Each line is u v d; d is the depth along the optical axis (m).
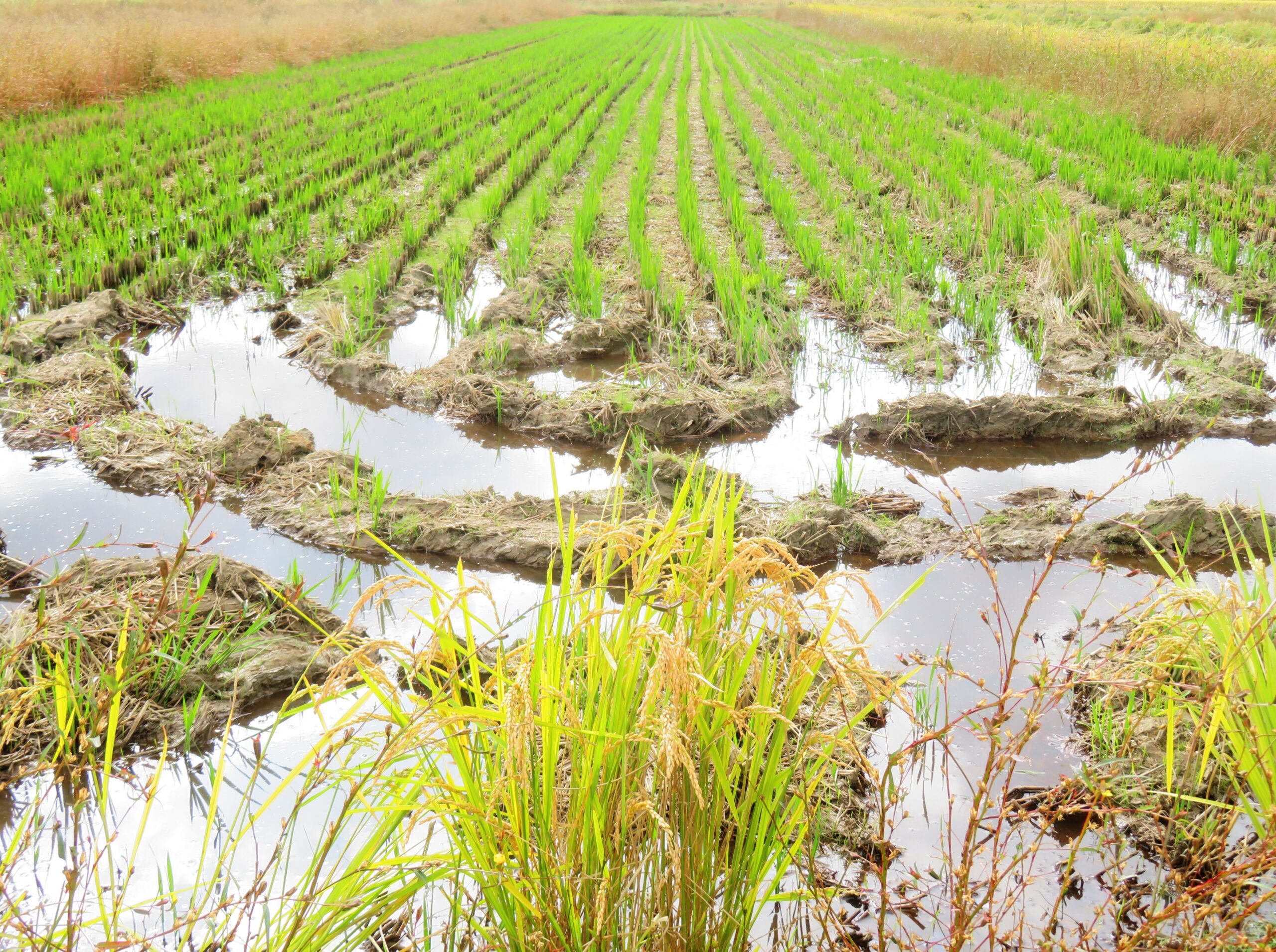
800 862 2.80
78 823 3.13
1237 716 2.45
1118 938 2.37
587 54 32.19
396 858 2.21
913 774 3.34
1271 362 7.60
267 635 4.09
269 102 18.47
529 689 1.85
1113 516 5.16
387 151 14.88
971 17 37.38
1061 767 3.37
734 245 9.96
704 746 2.11
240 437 5.92
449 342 8.12
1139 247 9.94
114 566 4.34
